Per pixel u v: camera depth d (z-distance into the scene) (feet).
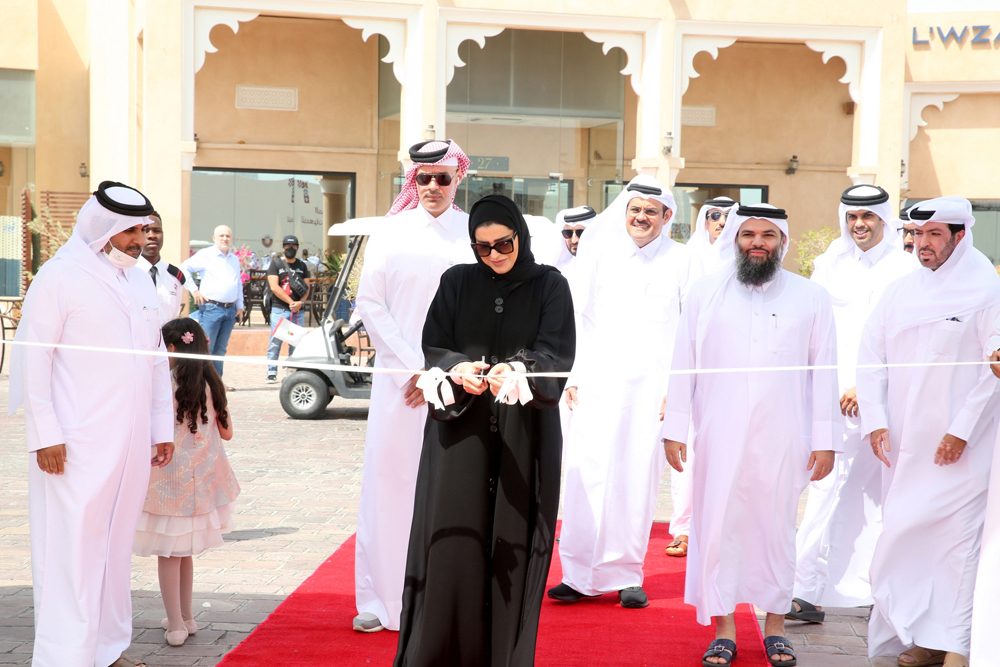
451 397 10.27
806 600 14.30
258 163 51.78
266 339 47.11
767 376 12.58
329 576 15.67
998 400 12.34
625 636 13.33
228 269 35.96
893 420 13.06
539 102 50.37
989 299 12.34
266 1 40.16
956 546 12.30
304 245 52.60
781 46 53.52
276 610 13.96
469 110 49.83
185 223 40.32
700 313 13.05
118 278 11.51
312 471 23.91
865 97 43.73
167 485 12.50
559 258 20.29
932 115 52.47
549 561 10.52
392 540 13.32
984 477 12.28
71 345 11.03
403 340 13.33
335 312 32.30
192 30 40.04
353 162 52.95
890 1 43.06
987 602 11.48
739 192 53.93
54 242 56.18
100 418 11.03
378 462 13.34
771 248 12.68
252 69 51.39
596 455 15.02
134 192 11.51
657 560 17.51
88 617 10.82
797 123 53.83
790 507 12.73
